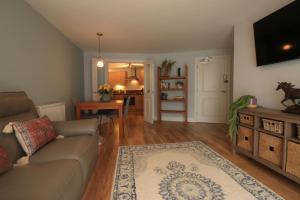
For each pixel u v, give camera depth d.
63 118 3.07
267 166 2.05
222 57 4.91
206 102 5.15
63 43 3.51
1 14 1.82
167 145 3.01
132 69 8.92
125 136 3.61
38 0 2.22
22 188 0.91
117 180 1.87
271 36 2.18
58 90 3.24
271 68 2.33
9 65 1.94
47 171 1.11
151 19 2.83
